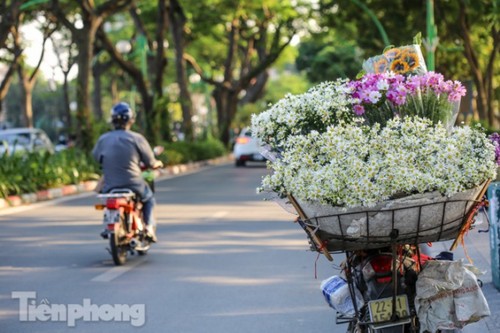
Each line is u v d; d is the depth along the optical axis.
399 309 5.11
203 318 8.37
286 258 12.19
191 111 48.75
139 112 46.16
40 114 92.44
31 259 12.36
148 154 12.11
